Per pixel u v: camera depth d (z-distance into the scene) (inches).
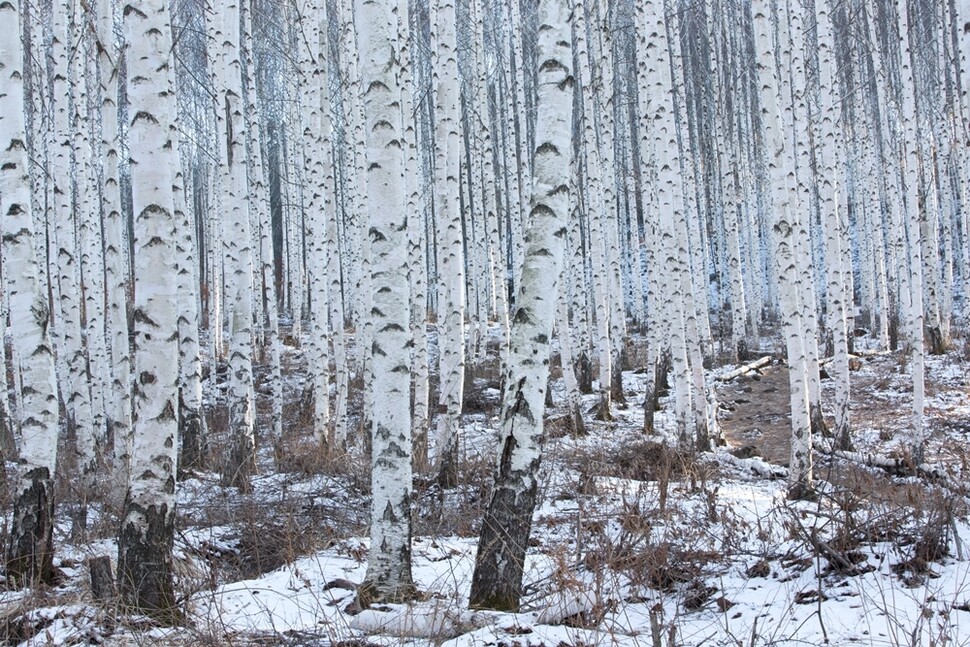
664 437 494.6
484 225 954.7
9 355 805.9
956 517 257.6
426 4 850.1
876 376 686.5
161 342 203.6
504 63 936.9
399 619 191.2
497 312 1066.7
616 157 1130.7
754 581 227.0
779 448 503.5
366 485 375.2
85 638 184.1
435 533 301.3
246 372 430.0
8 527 273.3
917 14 917.8
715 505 308.0
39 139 719.1
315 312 594.2
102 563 205.3
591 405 655.8
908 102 544.7
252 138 628.1
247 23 592.4
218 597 221.5
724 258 1173.7
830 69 562.3
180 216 433.1
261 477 414.9
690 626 196.5
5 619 192.2
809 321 525.0
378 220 226.4
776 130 386.3
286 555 264.2
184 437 465.7
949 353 770.8
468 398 652.1
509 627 183.2
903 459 401.1
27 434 231.5
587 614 197.5
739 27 1051.3
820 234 1090.1
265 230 693.3
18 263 236.2
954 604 181.0
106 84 383.6
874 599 194.5
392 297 224.5
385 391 222.1
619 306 678.5
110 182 369.7
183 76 843.4
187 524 312.3
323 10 558.3
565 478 376.5
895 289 850.1
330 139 551.2
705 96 1119.6
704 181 1072.8
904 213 936.9
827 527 269.1
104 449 474.3
